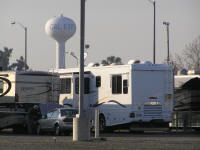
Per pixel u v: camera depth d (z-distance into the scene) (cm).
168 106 5362
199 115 5600
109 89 5447
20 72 5491
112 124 5391
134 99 5225
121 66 5331
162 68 5347
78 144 3766
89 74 5700
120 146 3591
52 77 5653
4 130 6288
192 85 5812
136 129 5303
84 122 4131
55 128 5081
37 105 5450
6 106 5516
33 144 3775
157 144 3781
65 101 5922
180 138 4512
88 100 5694
